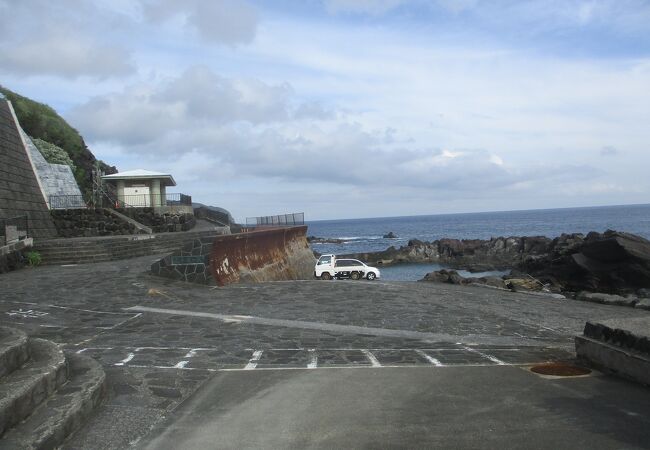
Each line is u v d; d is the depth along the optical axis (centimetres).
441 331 1084
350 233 15075
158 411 554
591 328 749
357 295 1523
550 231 11700
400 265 6000
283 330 1037
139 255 2386
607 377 682
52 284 1466
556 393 613
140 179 3469
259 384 658
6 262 1780
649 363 626
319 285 1705
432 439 476
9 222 2166
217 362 769
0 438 417
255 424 520
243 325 1074
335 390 632
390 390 631
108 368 720
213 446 466
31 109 3878
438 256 6372
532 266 4475
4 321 1034
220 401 590
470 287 2339
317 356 820
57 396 523
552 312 1482
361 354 840
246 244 2034
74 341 895
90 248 2114
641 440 469
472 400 588
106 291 1390
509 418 528
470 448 456
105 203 3544
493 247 6347
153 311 1195
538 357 820
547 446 457
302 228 3356
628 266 3130
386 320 1181
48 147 3406
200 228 3553
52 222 2703
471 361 790
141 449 458
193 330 1012
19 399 451
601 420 520
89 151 4425
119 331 987
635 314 1495
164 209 3366
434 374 706
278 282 1788
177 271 1609
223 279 1680
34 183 2692
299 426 514
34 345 632
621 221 14525
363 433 493
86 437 480
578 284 3331
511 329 1149
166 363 755
